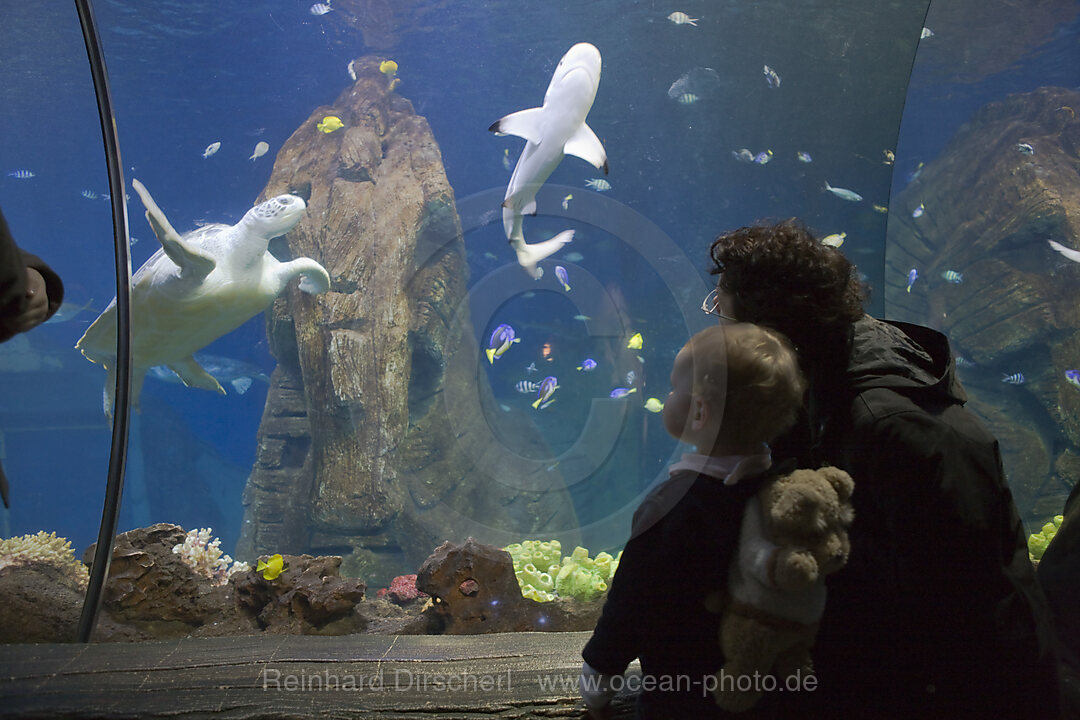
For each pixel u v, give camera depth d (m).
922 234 4.28
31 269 1.07
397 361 2.70
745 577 0.95
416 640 1.46
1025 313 4.58
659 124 10.32
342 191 4.89
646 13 9.04
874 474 0.98
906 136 3.96
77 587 2.18
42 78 4.33
